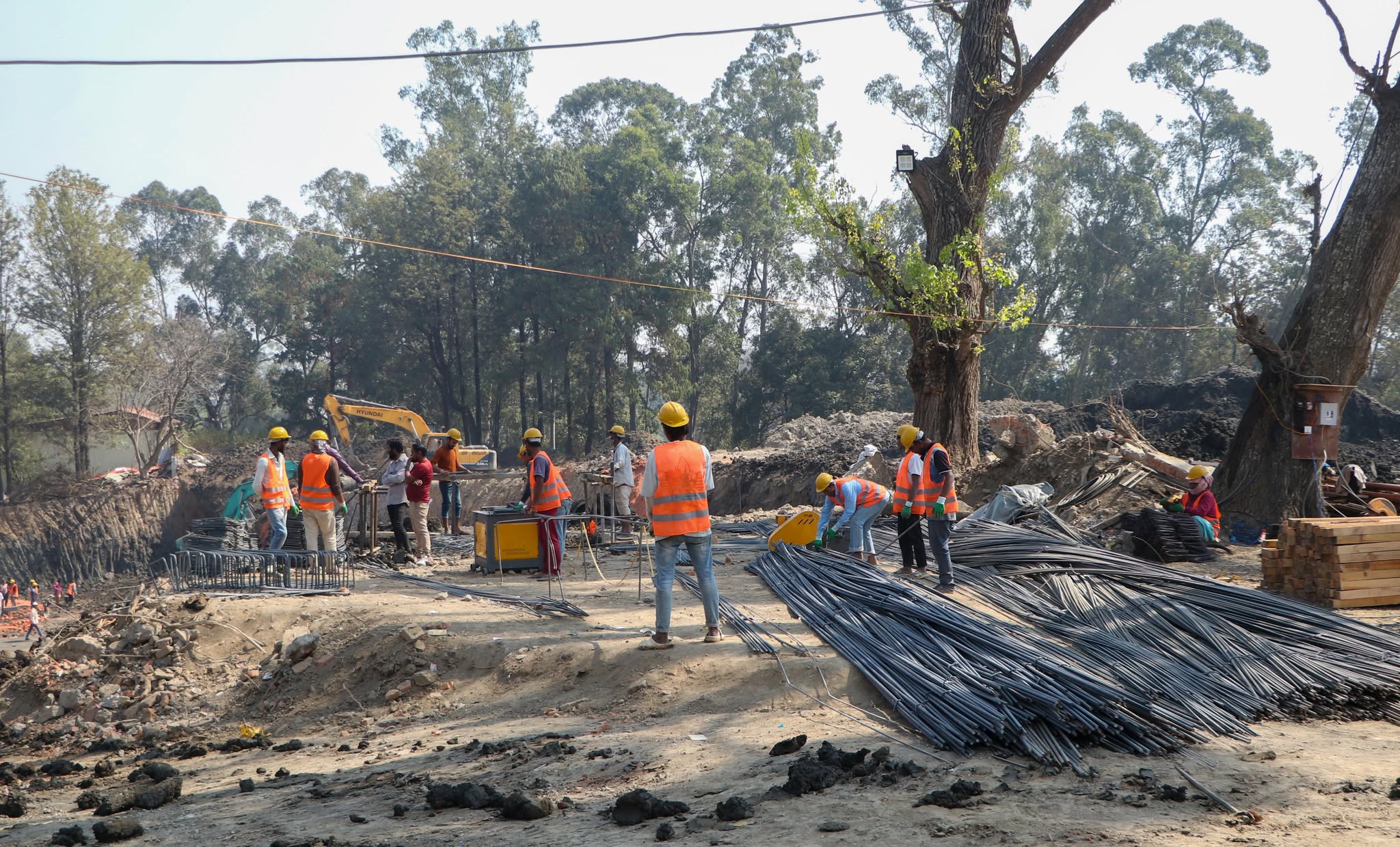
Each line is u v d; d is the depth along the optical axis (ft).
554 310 182.29
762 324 214.48
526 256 194.80
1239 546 45.78
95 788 20.97
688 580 35.68
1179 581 30.12
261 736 25.43
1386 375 179.93
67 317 181.06
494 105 227.61
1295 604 28.07
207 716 27.61
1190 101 203.82
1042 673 20.52
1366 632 25.61
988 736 18.10
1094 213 199.11
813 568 32.86
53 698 29.43
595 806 15.84
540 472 38.40
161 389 185.37
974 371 63.57
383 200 205.57
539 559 39.55
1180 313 192.03
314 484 39.11
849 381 188.03
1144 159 200.13
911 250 60.44
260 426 268.00
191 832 16.03
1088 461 55.11
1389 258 47.93
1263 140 197.36
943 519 30.58
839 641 24.44
